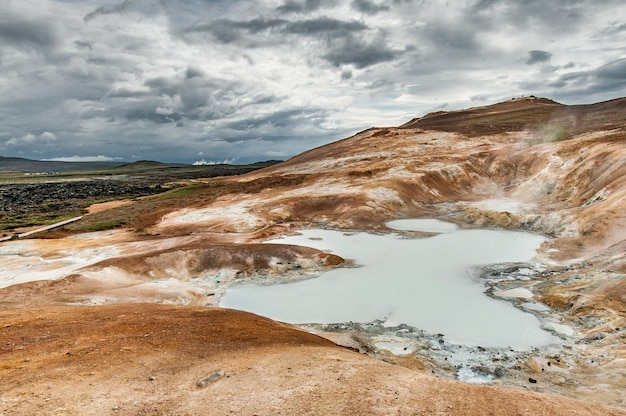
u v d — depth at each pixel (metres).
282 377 14.16
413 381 14.19
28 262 41.09
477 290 32.16
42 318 21.27
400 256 41.56
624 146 57.16
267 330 20.59
